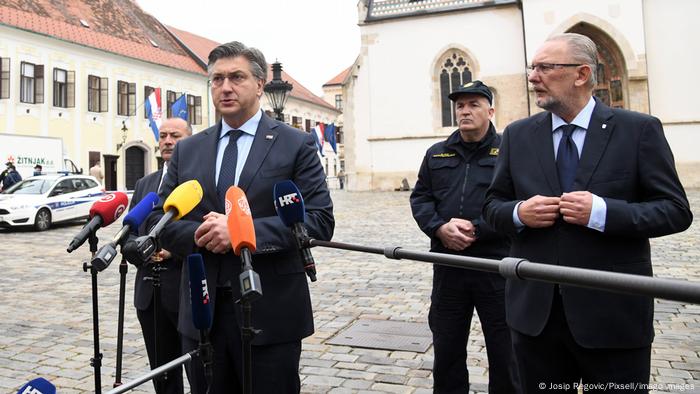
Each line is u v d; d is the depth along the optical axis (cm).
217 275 232
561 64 221
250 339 180
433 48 2983
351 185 3084
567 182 223
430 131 2992
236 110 248
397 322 561
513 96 2880
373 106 3062
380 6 3064
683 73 2672
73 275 855
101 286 771
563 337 215
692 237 1081
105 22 3322
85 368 449
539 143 235
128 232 218
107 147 3089
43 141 2200
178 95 3562
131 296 708
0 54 2556
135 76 3262
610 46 2759
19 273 873
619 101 2762
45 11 2930
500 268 149
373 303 642
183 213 211
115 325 573
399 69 3027
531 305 221
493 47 2905
